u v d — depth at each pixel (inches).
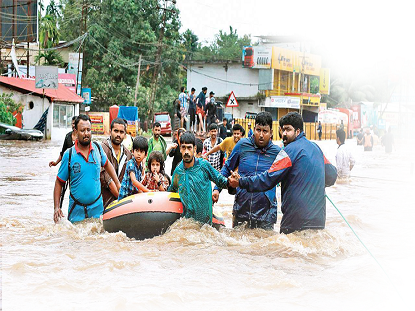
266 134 287.7
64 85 1926.7
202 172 284.5
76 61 1979.6
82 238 274.5
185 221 280.5
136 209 279.7
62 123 1679.4
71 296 177.0
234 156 297.7
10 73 1866.4
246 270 214.8
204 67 2272.4
